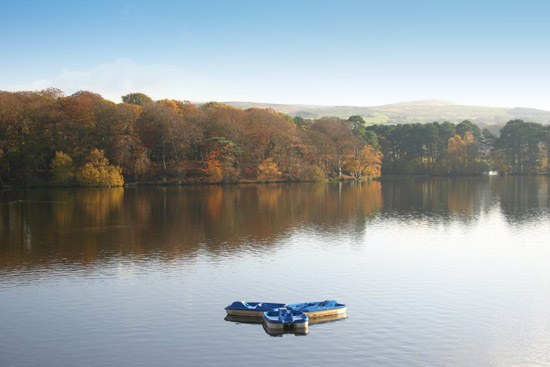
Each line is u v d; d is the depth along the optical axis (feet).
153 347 107.14
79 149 482.69
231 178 534.78
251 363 100.27
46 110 473.67
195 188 480.64
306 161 601.21
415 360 101.71
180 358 102.32
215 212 303.48
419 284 151.43
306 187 512.22
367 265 173.68
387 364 100.07
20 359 101.60
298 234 230.89
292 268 168.45
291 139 579.89
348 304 133.39
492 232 239.91
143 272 162.50
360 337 112.16
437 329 116.88
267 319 115.24
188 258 181.68
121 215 287.69
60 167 460.96
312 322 120.88
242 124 568.00
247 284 150.20
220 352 104.88
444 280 155.63
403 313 126.82
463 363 100.53
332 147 618.44
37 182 464.24
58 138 480.64
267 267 169.58
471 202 371.76
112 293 141.28
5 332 114.52
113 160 495.41
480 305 132.87
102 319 122.11
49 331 115.14
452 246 206.08
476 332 115.24
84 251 192.03
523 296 140.26
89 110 491.72
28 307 130.11
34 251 192.24
